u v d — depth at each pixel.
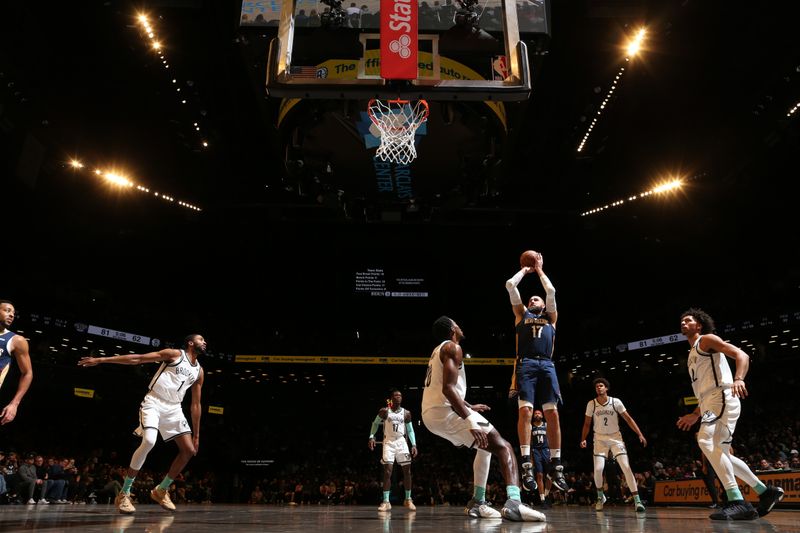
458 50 7.96
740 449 20.89
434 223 25.45
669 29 15.83
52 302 23.39
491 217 25.38
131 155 22.06
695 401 26.23
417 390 32.22
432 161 15.43
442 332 4.50
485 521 4.54
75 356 24.64
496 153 14.24
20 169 18.89
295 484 25.08
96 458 20.58
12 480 12.88
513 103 13.24
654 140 20.98
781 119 17.70
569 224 27.05
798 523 4.49
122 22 15.99
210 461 28.83
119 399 25.41
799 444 19.52
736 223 23.84
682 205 24.08
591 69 17.66
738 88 17.75
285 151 14.76
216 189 24.66
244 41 12.03
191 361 6.59
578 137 20.58
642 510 7.80
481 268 30.52
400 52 6.29
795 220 21.98
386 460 9.14
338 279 28.83
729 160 20.70
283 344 29.94
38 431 23.31
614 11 14.73
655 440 26.06
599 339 29.14
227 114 20.20
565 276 30.78
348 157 15.36
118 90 18.84
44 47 16.81
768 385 24.72
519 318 6.15
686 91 18.34
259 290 30.95
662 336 26.84
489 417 31.56
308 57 8.51
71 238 25.33
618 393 29.78
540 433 10.62
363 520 4.95
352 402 32.44
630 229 26.92
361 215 18.14
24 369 4.95
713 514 5.17
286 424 31.98
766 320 23.34
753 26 15.34
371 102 11.58
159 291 30.19
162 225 26.77
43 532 3.20
